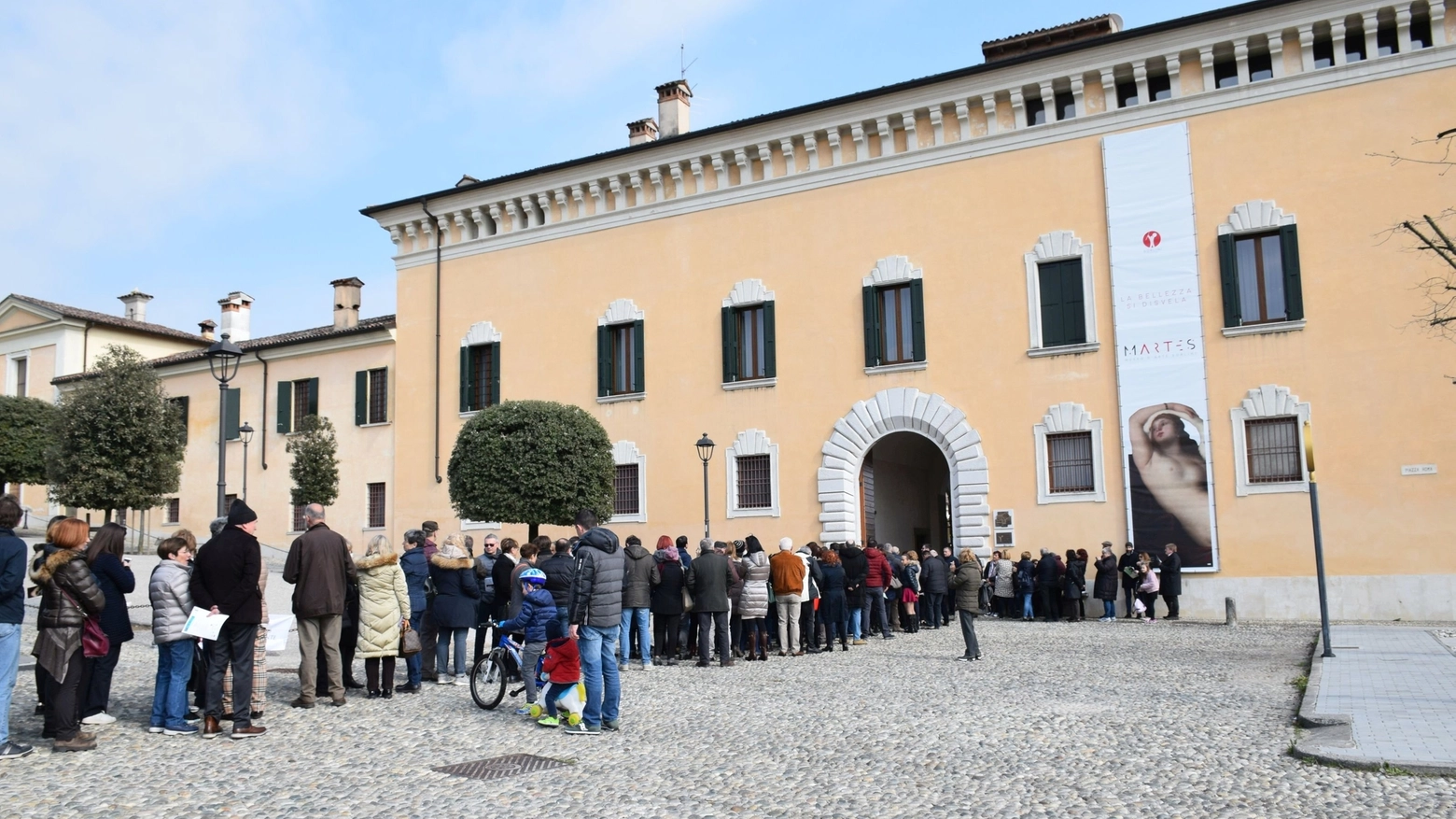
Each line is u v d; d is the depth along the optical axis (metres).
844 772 9.15
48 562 10.33
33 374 49.00
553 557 15.19
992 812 7.73
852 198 28.92
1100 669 15.84
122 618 11.90
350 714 12.42
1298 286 23.81
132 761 9.92
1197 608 23.94
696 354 30.64
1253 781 8.42
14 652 10.01
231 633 11.13
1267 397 23.81
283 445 38.81
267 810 8.18
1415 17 23.42
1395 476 22.59
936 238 27.75
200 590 11.06
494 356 34.00
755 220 30.23
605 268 32.47
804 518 28.55
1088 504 25.33
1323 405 23.38
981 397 26.77
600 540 11.44
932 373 27.39
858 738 10.70
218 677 11.16
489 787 8.81
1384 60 23.53
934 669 16.41
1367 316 23.17
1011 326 26.64
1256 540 23.62
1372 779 8.30
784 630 19.00
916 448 33.00
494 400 33.84
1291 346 23.78
